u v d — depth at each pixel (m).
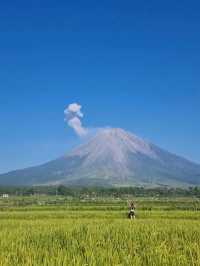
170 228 32.19
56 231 30.36
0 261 17.88
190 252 19.89
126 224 37.94
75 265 17.39
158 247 21.33
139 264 18.06
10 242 24.61
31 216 59.09
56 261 17.73
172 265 17.72
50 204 109.56
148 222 41.75
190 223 39.44
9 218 56.78
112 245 23.34
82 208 83.94
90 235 27.16
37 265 17.44
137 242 24.80
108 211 74.38
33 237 27.36
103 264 17.83
